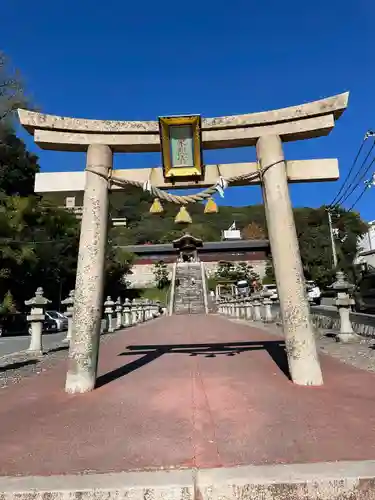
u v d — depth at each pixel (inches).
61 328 939.3
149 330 703.1
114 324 812.0
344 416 164.7
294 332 228.5
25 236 1059.3
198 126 251.4
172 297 1824.6
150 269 2481.5
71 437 149.7
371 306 752.3
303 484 108.2
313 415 166.9
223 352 363.6
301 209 1654.8
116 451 133.9
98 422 167.5
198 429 153.5
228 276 2265.0
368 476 109.1
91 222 246.4
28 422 170.4
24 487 109.8
